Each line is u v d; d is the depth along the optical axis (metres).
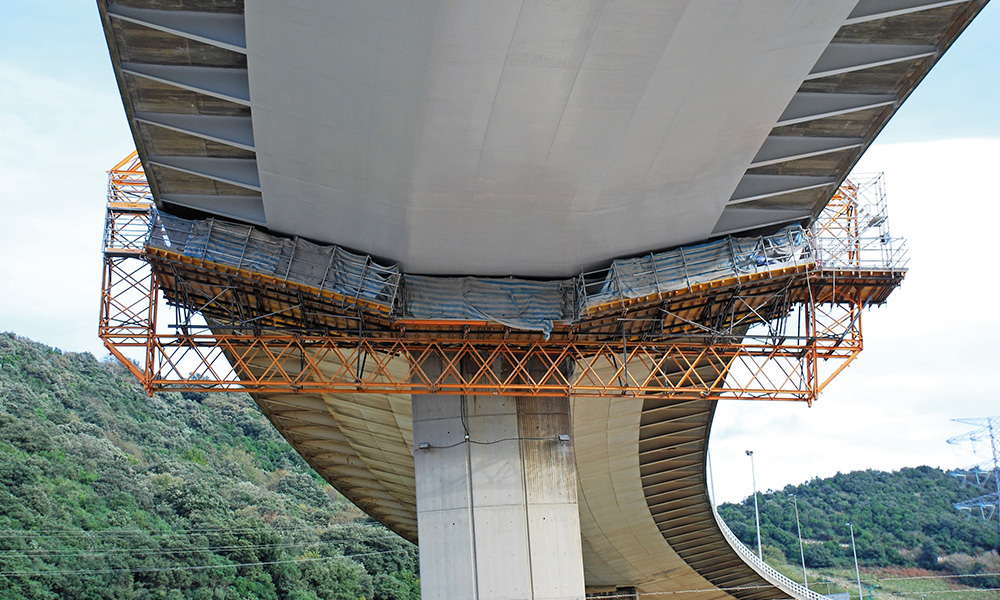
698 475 59.03
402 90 28.25
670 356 38.72
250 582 99.50
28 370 137.50
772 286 36.94
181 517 109.12
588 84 28.23
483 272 36.38
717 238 37.19
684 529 66.62
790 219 37.59
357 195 33.00
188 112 32.56
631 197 33.50
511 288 36.44
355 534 121.50
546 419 36.69
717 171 33.47
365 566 115.19
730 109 30.47
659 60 27.69
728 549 71.12
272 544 107.00
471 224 33.69
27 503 92.69
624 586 77.12
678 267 36.03
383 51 26.98
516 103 28.72
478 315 35.62
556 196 32.72
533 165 31.27
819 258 36.25
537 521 35.50
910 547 174.00
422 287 36.12
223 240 35.00
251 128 32.75
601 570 72.81
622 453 53.50
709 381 48.34
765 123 31.70
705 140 31.64
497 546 35.09
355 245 35.41
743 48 27.98
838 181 36.53
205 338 35.78
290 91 29.25
